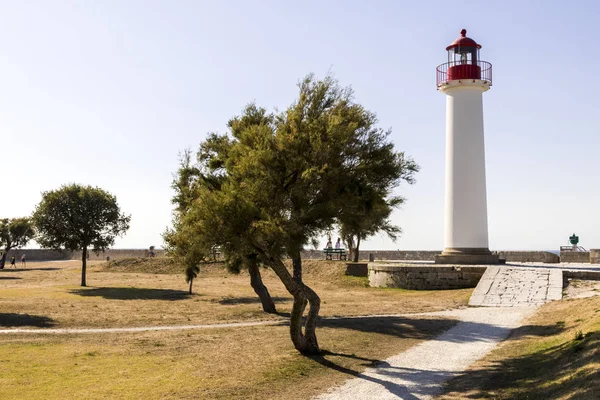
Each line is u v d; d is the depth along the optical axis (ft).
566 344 49.32
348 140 54.95
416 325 71.87
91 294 116.16
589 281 97.19
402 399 39.70
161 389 41.96
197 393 41.09
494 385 41.91
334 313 85.61
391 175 58.54
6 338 62.85
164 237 85.66
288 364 50.29
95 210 140.36
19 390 41.14
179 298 110.83
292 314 54.70
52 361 51.11
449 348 57.62
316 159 53.06
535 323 69.21
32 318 77.87
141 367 48.91
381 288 124.06
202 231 50.47
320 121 55.11
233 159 56.49
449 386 42.86
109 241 141.49
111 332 68.64
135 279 157.38
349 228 57.06
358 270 148.15
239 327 73.00
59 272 179.42
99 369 48.06
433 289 115.24
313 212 52.90
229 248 50.31
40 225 138.51
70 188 140.26
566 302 83.15
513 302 89.76
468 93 124.88
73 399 39.17
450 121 126.72
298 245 51.85
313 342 55.52
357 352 55.93
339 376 46.47
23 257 218.18
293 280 53.93
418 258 181.98
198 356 53.57
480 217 123.65
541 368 43.91
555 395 35.14
